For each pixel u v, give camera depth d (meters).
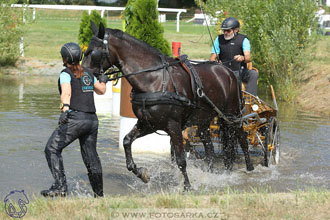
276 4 23.42
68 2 72.19
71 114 7.98
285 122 17.05
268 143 11.29
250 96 11.29
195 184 9.88
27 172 10.35
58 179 7.96
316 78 23.31
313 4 22.95
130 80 8.99
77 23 56.62
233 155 11.26
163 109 8.92
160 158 12.02
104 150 12.63
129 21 12.77
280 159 12.20
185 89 9.28
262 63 24.03
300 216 6.64
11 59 31.16
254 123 11.68
